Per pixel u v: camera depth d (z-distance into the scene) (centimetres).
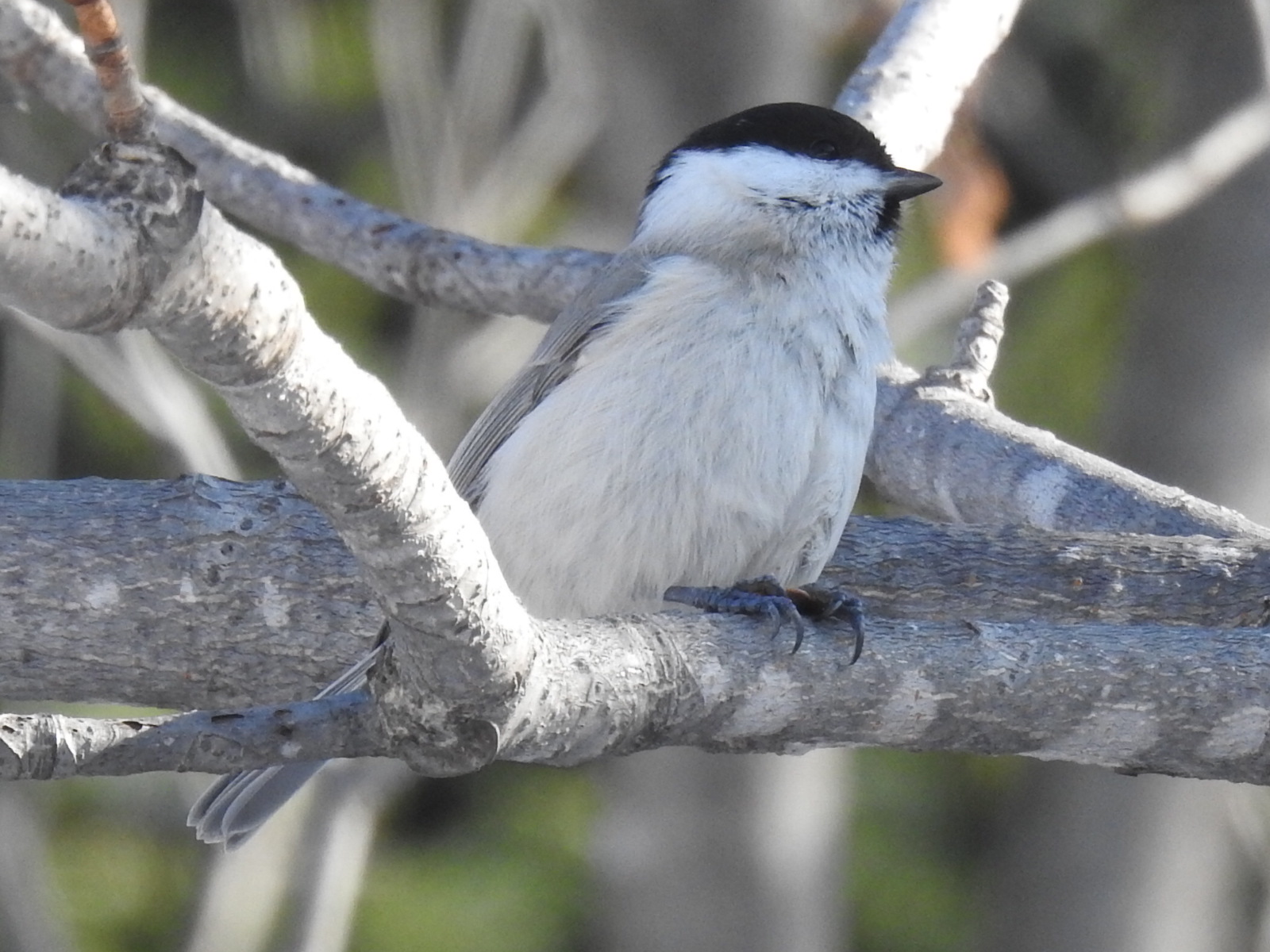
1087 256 1478
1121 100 1514
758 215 744
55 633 674
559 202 1394
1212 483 1303
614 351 685
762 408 673
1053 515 804
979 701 559
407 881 1403
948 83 947
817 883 1193
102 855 1361
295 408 406
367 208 911
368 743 489
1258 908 1452
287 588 677
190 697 688
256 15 1319
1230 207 1297
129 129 362
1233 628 646
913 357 1327
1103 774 1396
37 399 1350
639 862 1177
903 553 732
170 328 379
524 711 505
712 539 674
